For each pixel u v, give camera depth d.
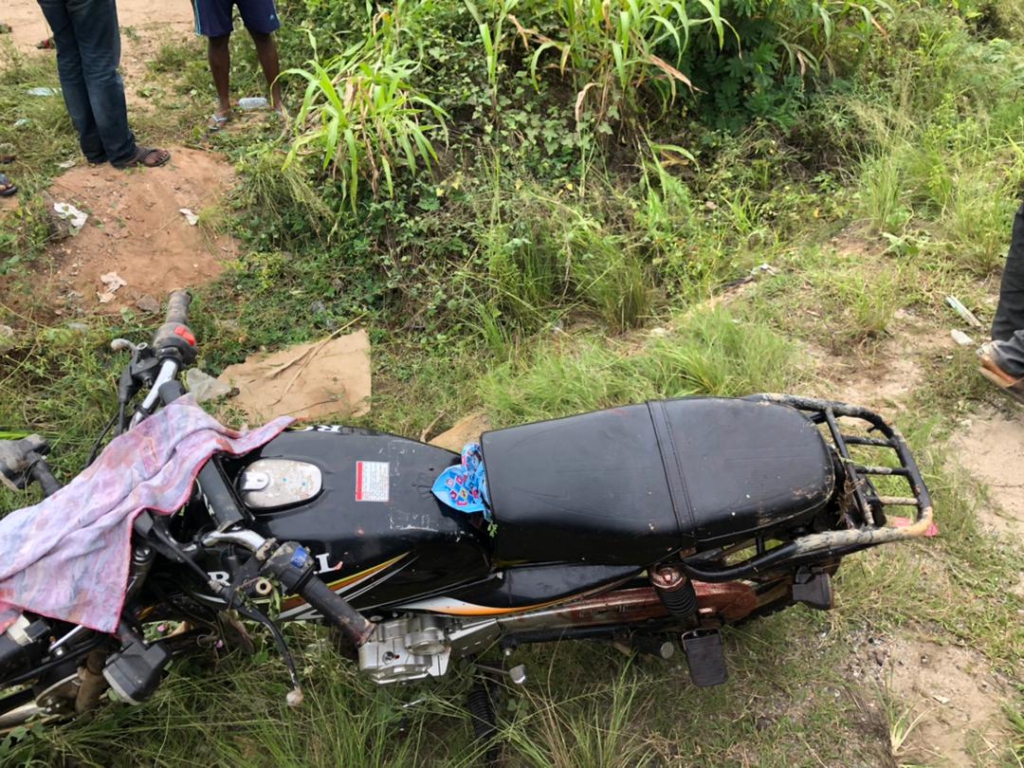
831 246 4.79
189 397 2.33
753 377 3.80
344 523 2.28
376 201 4.67
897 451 2.54
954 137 5.19
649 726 2.73
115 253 4.58
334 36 5.84
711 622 2.69
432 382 4.09
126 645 2.07
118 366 4.00
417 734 2.74
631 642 2.75
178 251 4.66
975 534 3.16
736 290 4.52
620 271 4.40
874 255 4.62
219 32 5.20
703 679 2.58
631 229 4.81
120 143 4.86
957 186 4.84
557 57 5.32
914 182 4.98
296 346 4.29
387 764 2.62
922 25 6.21
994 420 3.61
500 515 2.29
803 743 2.66
